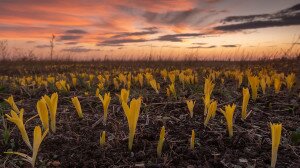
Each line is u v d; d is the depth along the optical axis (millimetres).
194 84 626
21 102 518
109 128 341
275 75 617
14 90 635
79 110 370
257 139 307
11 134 332
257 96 482
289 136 316
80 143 300
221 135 309
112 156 271
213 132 320
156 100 477
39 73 1419
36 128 234
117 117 385
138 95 507
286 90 531
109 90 616
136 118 275
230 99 473
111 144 294
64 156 274
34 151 236
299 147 288
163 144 290
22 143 305
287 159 264
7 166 259
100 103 463
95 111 419
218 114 385
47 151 285
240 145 292
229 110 300
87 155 275
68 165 258
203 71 949
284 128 338
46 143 301
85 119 375
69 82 778
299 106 418
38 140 236
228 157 267
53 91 627
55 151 284
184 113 395
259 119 372
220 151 281
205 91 396
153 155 271
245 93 353
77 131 335
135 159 266
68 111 425
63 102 494
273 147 244
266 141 303
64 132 330
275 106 427
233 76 764
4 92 628
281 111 409
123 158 268
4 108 462
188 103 371
